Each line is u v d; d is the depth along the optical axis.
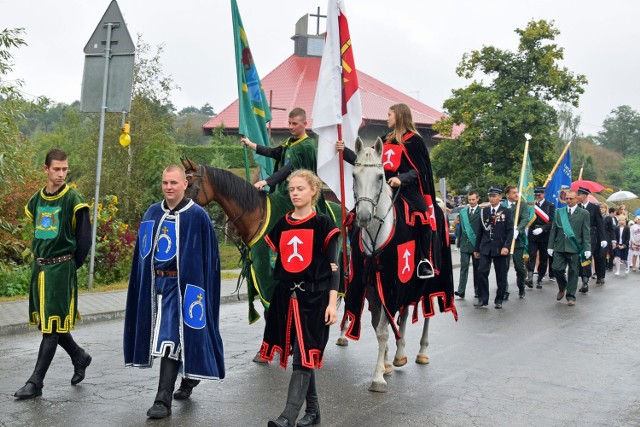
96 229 13.34
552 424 5.97
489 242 12.59
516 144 29.38
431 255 7.45
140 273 6.08
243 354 8.41
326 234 5.61
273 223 7.69
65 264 6.53
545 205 16.17
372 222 6.74
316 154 8.23
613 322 11.16
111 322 10.50
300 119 8.13
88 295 12.32
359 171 6.62
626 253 20.50
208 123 38.44
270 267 7.61
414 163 7.41
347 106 8.13
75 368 6.86
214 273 6.19
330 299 5.53
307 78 39.81
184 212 6.04
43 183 14.65
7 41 12.02
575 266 13.33
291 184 5.68
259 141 9.29
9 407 6.08
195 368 5.91
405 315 7.74
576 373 7.77
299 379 5.48
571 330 10.41
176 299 5.96
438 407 6.40
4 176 12.45
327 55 8.00
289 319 5.66
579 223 13.36
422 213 7.22
